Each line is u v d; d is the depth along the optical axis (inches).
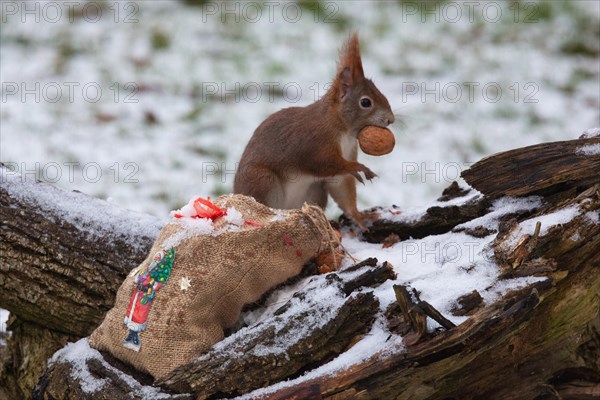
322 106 312.8
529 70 610.9
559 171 249.4
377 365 208.4
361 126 313.7
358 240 286.8
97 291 258.4
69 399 227.6
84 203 275.6
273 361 213.9
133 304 226.4
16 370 273.6
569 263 231.9
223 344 219.8
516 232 230.5
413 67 613.0
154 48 616.7
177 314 222.4
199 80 579.5
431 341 207.2
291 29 660.7
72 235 264.1
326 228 245.1
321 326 215.6
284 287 244.1
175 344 222.1
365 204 445.4
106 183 453.1
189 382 215.3
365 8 694.5
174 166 477.1
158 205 435.8
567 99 573.6
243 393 214.4
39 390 237.9
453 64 618.5
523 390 232.8
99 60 595.5
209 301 225.8
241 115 539.5
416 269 243.3
